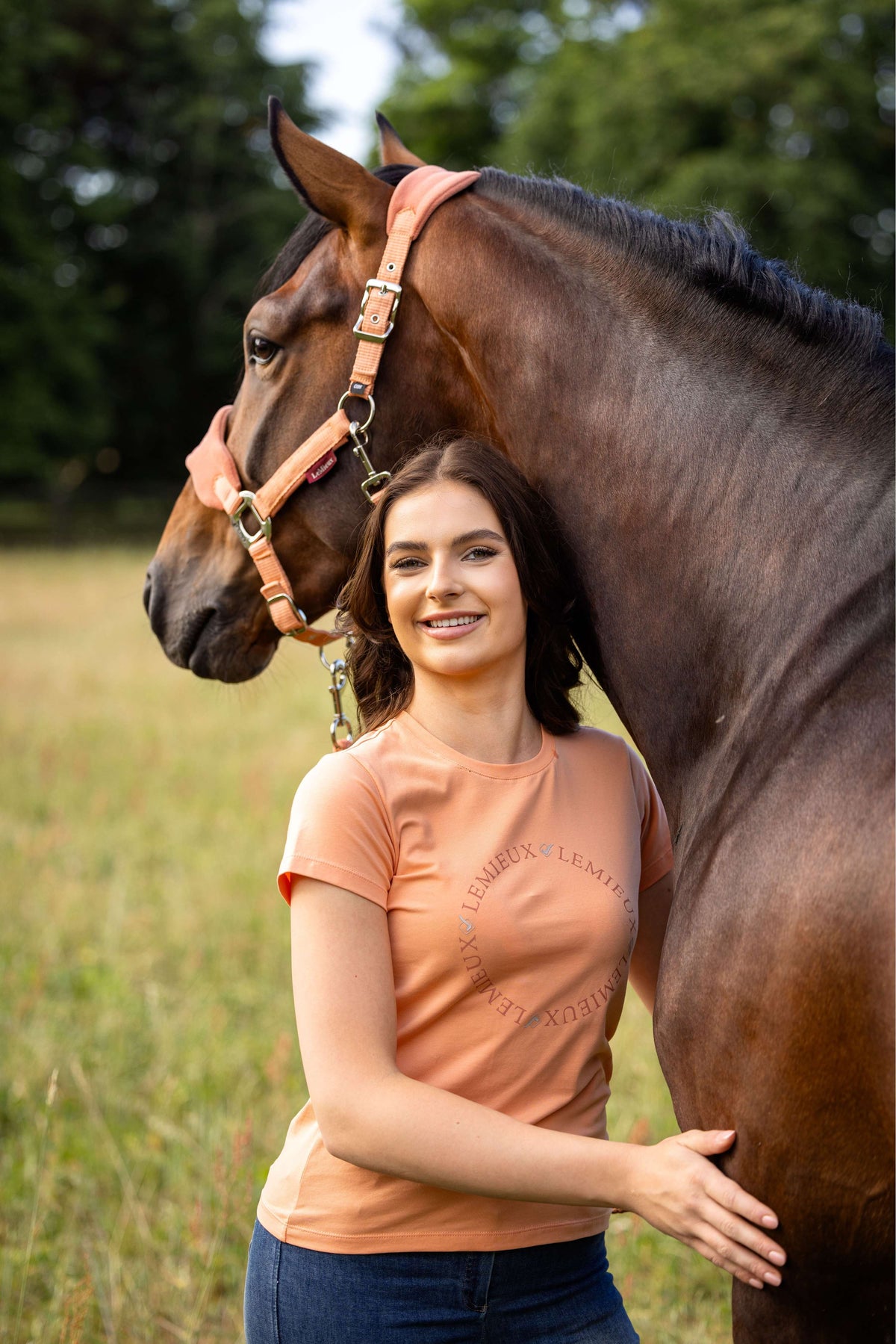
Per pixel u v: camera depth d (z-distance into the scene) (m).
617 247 1.53
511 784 1.39
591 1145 1.22
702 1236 1.18
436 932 1.32
